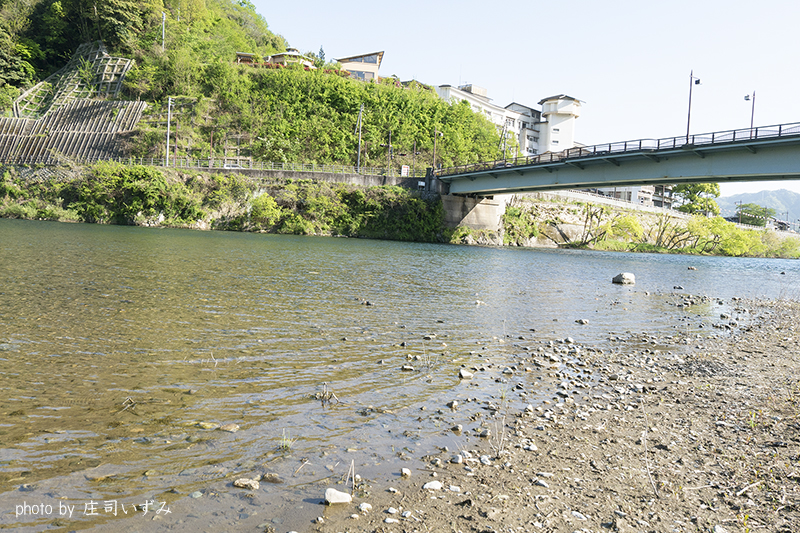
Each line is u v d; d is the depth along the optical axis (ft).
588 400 28.02
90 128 266.98
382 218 224.74
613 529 15.23
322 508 15.44
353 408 24.34
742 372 35.37
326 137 279.49
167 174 208.95
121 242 113.70
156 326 38.40
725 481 18.65
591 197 286.25
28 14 342.03
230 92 285.43
